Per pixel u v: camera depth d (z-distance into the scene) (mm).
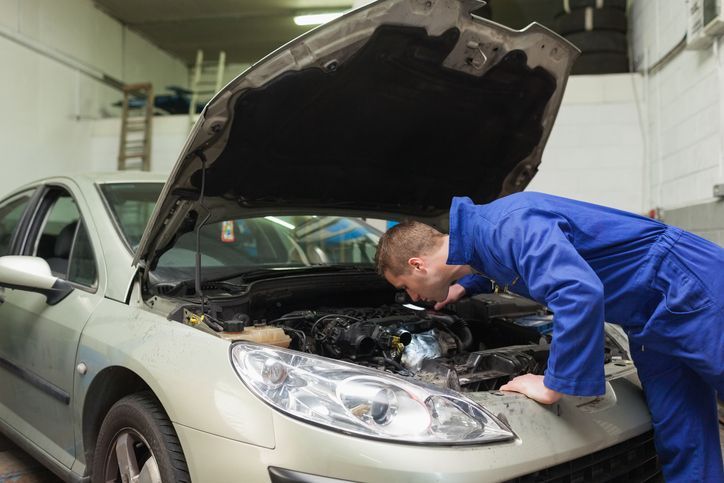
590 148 5477
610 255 1499
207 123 1599
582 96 5477
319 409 1271
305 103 1777
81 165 8070
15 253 2598
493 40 1766
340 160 2166
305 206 2381
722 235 3867
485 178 2416
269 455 1251
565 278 1261
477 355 1733
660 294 1479
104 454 1731
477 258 1525
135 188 2455
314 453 1220
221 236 2457
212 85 11383
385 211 2586
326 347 1807
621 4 5633
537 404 1426
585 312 1233
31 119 7184
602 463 1530
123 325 1781
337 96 1812
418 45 1716
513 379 1551
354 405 1273
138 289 1911
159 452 1481
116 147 8047
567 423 1425
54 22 7594
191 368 1449
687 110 4414
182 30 9727
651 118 5164
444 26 1663
